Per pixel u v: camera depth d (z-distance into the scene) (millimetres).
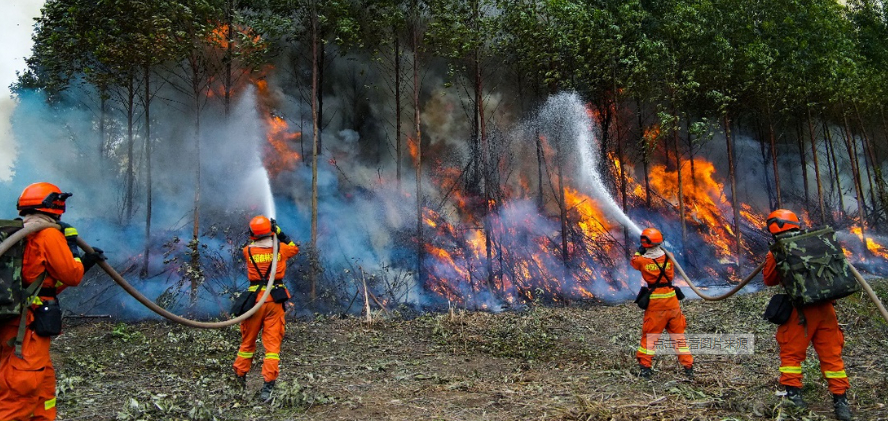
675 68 13883
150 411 4898
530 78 14938
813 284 4523
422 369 6977
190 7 10781
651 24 14242
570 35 12992
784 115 16938
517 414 4824
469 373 6730
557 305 12859
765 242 16812
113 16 10844
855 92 15953
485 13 13164
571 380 6121
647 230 6379
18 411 3523
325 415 4934
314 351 8039
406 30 13484
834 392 4555
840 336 4641
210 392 5762
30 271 3594
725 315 9914
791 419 4465
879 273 15430
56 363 7062
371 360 7512
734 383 5793
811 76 15219
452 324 9797
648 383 5910
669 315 6176
